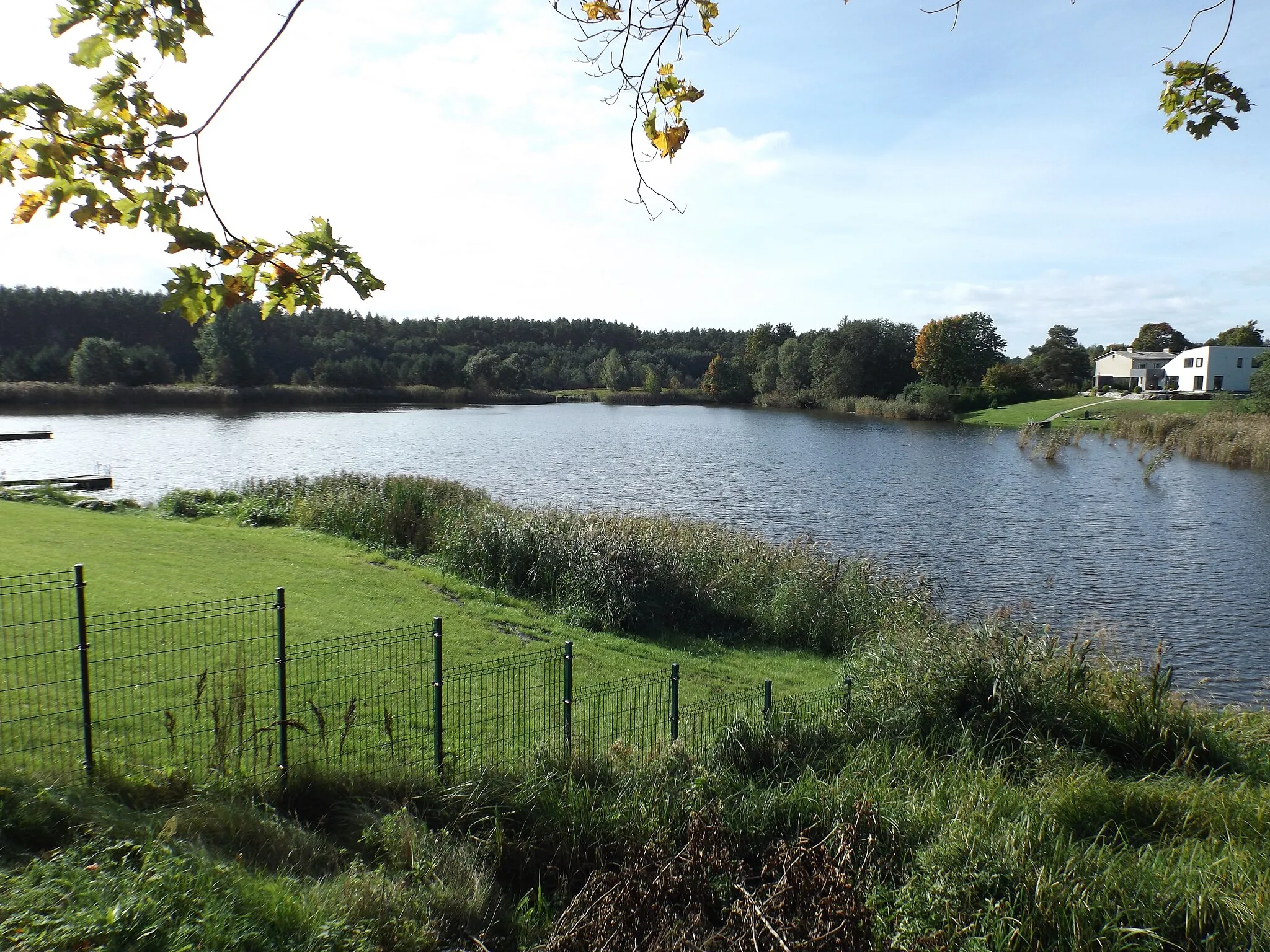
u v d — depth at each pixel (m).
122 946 4.51
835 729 9.18
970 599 19.52
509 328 157.12
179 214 3.57
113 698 8.40
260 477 35.44
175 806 6.43
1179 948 5.45
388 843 6.52
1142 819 7.42
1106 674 10.30
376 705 9.26
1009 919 5.57
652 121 4.00
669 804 7.35
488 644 12.64
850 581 16.58
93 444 47.59
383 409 91.62
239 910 5.19
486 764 7.65
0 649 9.44
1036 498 33.59
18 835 5.55
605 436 61.19
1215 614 18.61
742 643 15.05
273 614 12.38
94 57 3.59
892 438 61.38
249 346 93.56
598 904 5.46
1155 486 37.19
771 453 50.09
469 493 23.00
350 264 3.82
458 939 5.80
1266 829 7.15
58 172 3.48
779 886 5.36
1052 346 107.50
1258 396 57.69
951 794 7.54
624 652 13.46
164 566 14.86
